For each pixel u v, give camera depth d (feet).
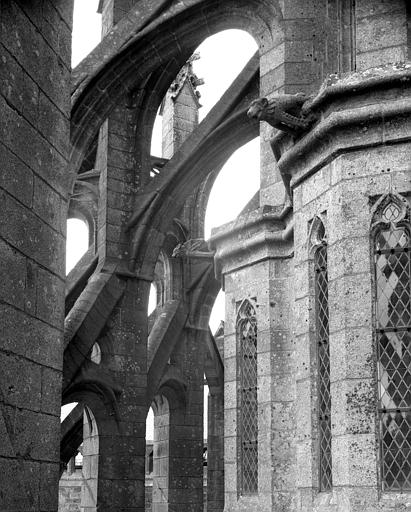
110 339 60.29
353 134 27.14
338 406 25.95
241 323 39.22
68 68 23.97
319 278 28.78
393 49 30.12
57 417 21.89
